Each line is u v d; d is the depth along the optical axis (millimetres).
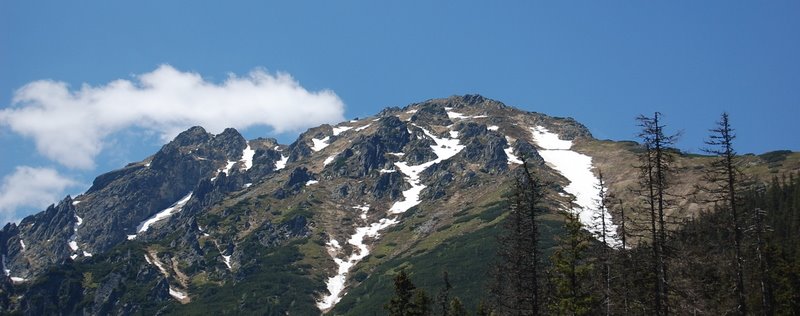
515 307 70250
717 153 59781
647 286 62625
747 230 62188
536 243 68188
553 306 70438
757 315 70438
